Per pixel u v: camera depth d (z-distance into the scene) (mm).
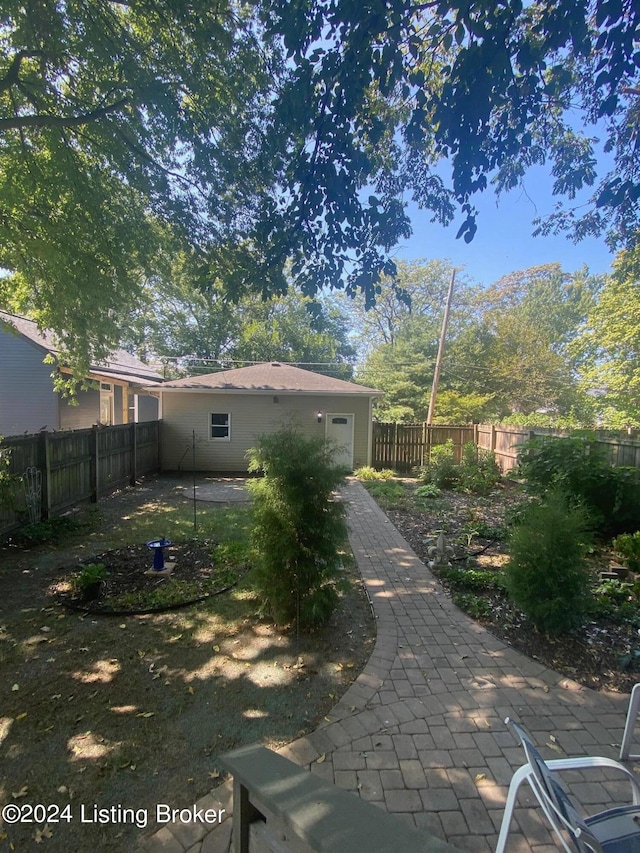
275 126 3582
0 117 6004
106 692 2799
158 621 3768
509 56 2625
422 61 3359
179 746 2336
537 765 1370
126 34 5000
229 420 13523
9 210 6480
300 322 27719
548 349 23500
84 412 14516
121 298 7887
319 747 2320
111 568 4945
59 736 2402
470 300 26125
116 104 5406
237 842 1095
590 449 6707
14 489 5676
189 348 26891
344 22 2719
